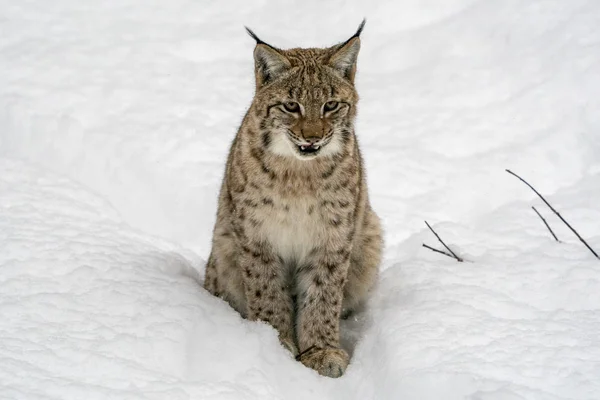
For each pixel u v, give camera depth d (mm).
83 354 8641
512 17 19078
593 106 16266
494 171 15117
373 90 17812
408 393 8500
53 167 15500
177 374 8781
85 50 18781
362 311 11461
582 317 9930
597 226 13008
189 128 16203
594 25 18297
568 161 15211
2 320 9281
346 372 9617
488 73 17812
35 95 16859
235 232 10414
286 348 10250
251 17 20359
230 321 10039
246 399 8352
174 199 14711
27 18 19953
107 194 14977
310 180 9844
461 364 8750
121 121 16312
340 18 20000
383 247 11773
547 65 17578
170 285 10695
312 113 9688
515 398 8016
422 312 10031
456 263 11688
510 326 9641
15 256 10977
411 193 14820
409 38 19281
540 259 11477
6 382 7969
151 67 18328
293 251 10383
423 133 16375
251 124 10117
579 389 8336
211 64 18672
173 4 20875
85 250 11383
